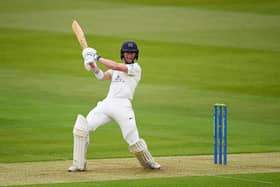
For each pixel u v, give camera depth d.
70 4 133.88
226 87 82.88
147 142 54.06
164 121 64.44
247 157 47.47
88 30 114.19
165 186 37.34
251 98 77.44
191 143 53.69
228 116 68.00
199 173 41.22
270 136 57.59
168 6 131.00
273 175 40.59
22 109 69.50
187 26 116.38
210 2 133.62
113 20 120.69
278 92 80.56
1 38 110.00
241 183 38.31
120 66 41.53
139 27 116.00
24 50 103.19
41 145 52.09
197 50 101.62
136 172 41.50
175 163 44.81
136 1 135.88
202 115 68.12
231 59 96.69
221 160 44.50
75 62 96.69
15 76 88.56
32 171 41.72
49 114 67.00
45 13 126.88
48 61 97.31
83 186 37.09
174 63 94.81
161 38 108.62
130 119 41.94
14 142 53.25
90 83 85.00
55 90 80.81
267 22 118.00
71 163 44.75
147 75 88.94
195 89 81.81
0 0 137.50
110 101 42.06
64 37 110.50
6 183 37.94
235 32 112.19
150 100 75.88
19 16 124.94
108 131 58.97
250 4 131.12
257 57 97.62
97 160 46.16
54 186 37.09
